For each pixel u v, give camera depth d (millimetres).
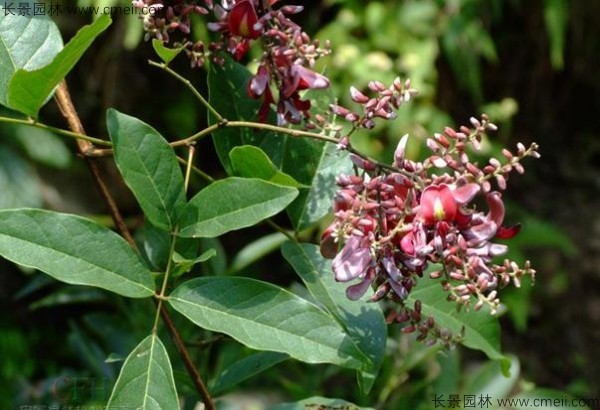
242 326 544
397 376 863
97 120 1458
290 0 1476
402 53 1431
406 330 557
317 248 605
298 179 627
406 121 1392
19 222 527
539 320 1692
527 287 1594
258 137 629
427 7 1460
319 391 893
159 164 563
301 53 566
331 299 584
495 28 1685
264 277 1546
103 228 542
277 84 575
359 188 542
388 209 535
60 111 622
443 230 533
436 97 1542
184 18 583
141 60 1450
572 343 1677
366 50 1429
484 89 1737
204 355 730
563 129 1857
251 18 568
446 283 540
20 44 595
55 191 1391
